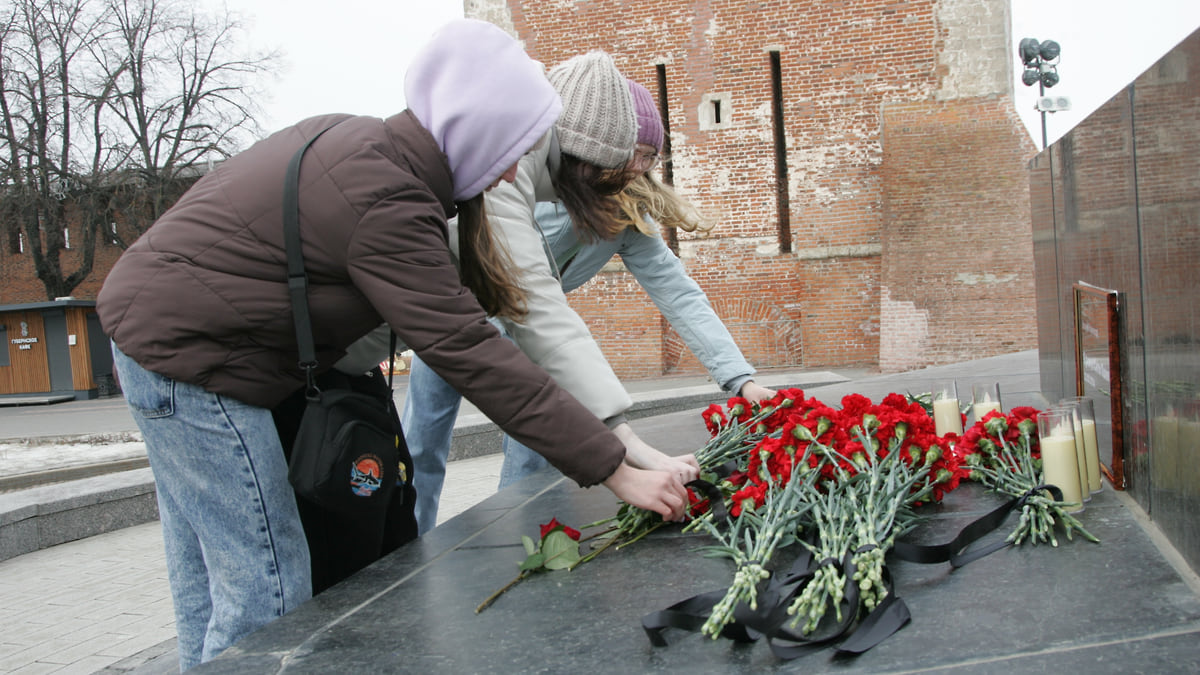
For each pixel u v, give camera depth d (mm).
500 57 1643
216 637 1704
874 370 15516
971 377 4559
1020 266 14320
